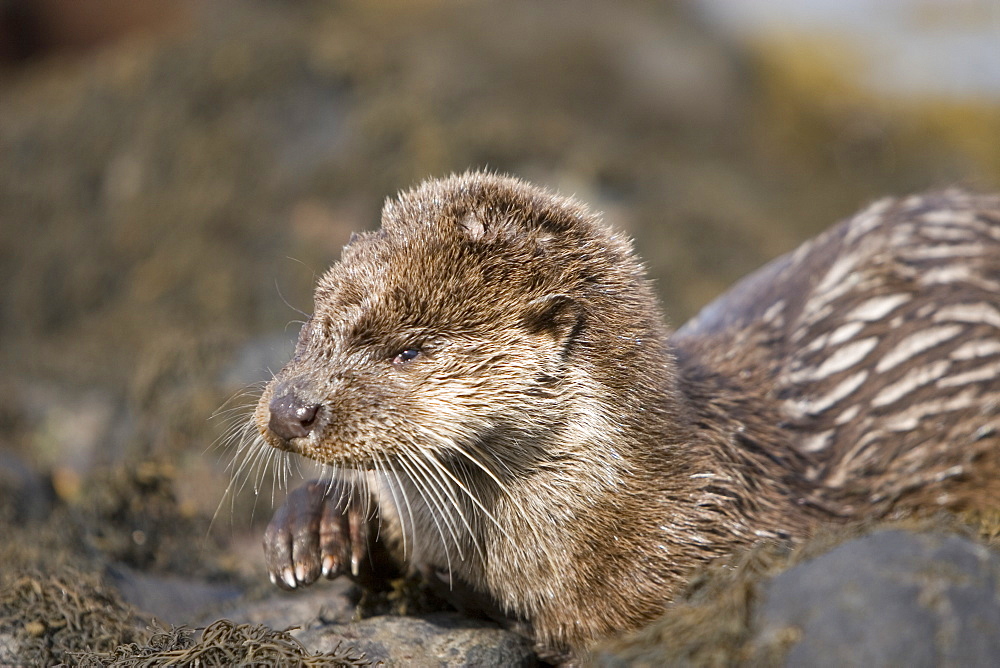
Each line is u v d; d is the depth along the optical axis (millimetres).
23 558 13500
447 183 11211
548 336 10438
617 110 37250
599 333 10602
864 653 7566
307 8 36156
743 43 41094
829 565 8117
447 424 10273
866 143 37625
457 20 39750
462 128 29062
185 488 17094
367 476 11172
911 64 40156
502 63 37781
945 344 12375
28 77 38531
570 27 39188
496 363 10328
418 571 11461
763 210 31344
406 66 30875
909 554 7988
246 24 32500
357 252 10805
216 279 26969
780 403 12398
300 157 28703
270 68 30047
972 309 12570
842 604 7816
